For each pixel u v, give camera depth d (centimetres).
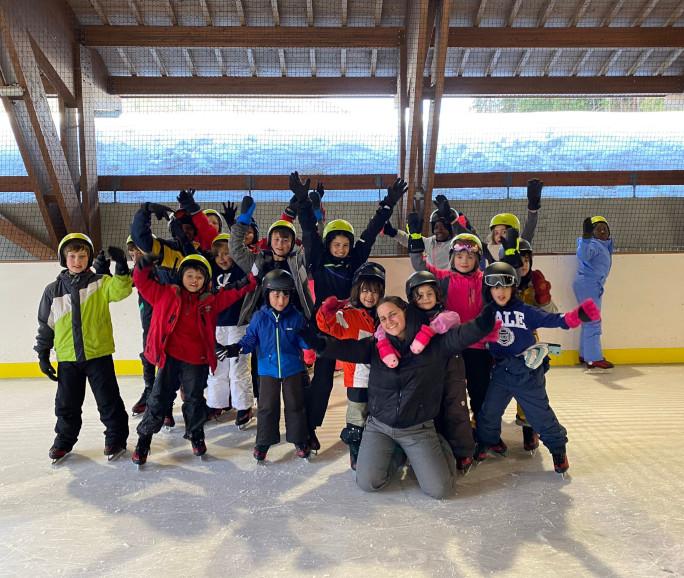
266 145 911
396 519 249
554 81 817
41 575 207
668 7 731
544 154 940
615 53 789
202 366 324
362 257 368
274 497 273
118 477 299
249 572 208
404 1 721
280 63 793
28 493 279
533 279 365
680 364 596
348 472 306
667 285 596
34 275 568
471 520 248
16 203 857
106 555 220
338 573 207
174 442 357
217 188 830
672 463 312
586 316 274
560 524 244
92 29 734
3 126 867
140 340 575
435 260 445
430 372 272
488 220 929
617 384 508
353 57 784
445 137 936
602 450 334
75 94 746
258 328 320
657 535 233
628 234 940
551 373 561
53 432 380
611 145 946
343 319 315
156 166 891
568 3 722
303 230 350
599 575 205
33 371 571
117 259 315
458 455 298
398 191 376
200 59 793
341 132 914
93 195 808
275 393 320
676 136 951
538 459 322
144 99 864
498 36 740
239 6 712
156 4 711
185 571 209
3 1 593
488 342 303
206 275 321
